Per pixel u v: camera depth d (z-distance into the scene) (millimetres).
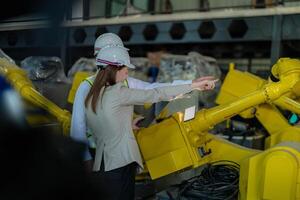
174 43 5840
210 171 2975
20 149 1066
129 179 2432
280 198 2275
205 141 2938
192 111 2758
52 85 3912
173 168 2725
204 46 6547
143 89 2424
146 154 2797
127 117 2420
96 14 5820
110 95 2352
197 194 2809
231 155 3182
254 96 2652
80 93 2496
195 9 5840
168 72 4945
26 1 1380
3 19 1416
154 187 3369
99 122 2381
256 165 2457
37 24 1568
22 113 1111
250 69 6473
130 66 2416
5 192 1034
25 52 4559
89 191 1180
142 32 5785
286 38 4938
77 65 5375
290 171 2256
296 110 3076
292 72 2643
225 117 2725
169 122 2783
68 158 1172
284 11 5027
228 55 6586
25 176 1058
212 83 2525
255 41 5461
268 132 3807
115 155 2373
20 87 2881
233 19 5234
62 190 1112
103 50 2412
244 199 2541
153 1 6402
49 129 1240
